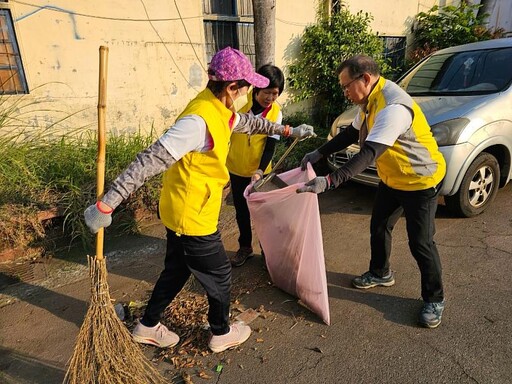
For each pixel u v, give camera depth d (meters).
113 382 1.88
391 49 8.34
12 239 3.41
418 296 2.86
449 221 3.97
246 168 2.97
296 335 2.51
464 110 3.79
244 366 2.27
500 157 4.14
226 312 2.30
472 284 2.93
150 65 5.09
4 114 4.07
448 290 2.88
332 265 3.31
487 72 4.35
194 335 2.52
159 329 2.40
